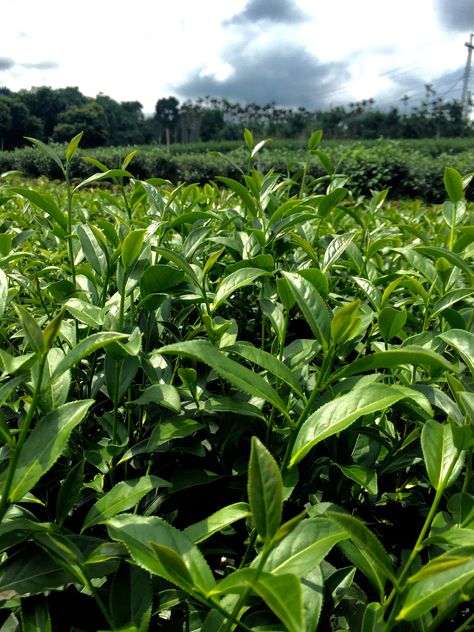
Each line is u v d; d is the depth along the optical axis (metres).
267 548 0.74
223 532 1.34
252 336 2.61
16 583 1.00
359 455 1.51
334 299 2.21
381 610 1.01
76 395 1.78
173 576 0.86
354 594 1.18
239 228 2.68
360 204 4.63
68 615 1.10
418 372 1.86
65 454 1.47
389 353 1.04
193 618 1.12
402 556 1.27
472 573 0.84
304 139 60.56
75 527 1.41
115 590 1.05
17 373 1.08
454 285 2.27
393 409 1.55
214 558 1.45
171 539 0.97
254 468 0.75
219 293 1.71
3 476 1.13
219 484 1.47
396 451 1.48
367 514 1.53
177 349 1.11
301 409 1.50
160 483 1.15
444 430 1.17
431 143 45.09
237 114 111.25
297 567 0.93
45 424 1.07
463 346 1.27
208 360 1.12
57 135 113.00
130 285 1.68
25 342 1.96
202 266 2.32
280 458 1.52
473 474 1.44
